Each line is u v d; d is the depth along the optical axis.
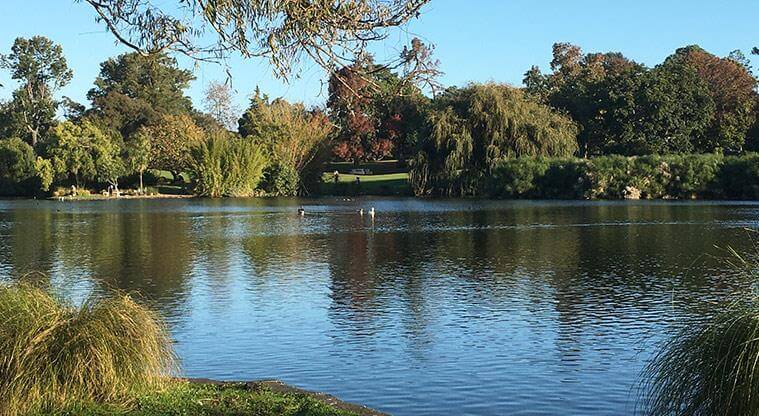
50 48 109.38
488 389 13.12
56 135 88.38
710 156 70.88
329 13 8.86
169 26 9.41
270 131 92.06
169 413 9.26
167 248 34.62
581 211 56.00
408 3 8.93
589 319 18.52
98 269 27.80
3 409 9.01
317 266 28.36
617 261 28.77
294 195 90.50
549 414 11.89
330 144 92.12
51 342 9.37
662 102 83.12
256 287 23.55
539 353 15.38
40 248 34.78
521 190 72.62
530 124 74.44
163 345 10.55
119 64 116.12
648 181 70.62
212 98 101.88
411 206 64.50
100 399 9.46
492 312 19.45
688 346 8.07
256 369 14.43
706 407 7.79
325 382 13.59
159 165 93.19
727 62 97.69
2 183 91.81
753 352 7.44
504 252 32.12
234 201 77.44
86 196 86.94
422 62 9.08
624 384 13.27
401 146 91.81
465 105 75.69
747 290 8.30
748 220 46.44
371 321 18.45
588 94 91.56
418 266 28.14
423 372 14.10
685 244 33.91
